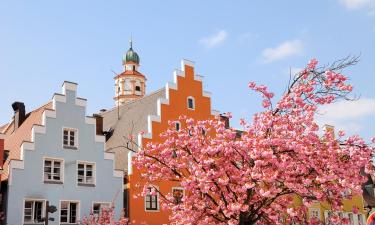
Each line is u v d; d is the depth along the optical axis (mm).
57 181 29875
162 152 18094
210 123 18844
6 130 40062
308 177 15758
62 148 30656
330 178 15203
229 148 16312
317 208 36531
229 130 17625
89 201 30828
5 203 28078
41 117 32531
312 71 16688
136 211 31891
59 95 31328
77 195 30438
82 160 31250
